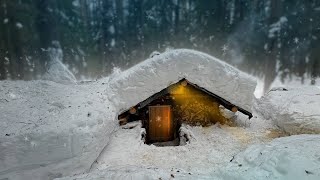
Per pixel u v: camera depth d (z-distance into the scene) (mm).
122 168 6852
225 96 9211
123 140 8594
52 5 30156
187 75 8961
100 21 36344
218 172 6445
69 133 6914
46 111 7969
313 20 28609
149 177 6129
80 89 10242
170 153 8078
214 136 9086
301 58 28484
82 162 6914
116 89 9133
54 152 6746
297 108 9766
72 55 31391
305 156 6059
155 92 8992
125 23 37250
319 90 12484
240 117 10672
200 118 9969
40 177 6660
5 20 25156
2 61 24828
